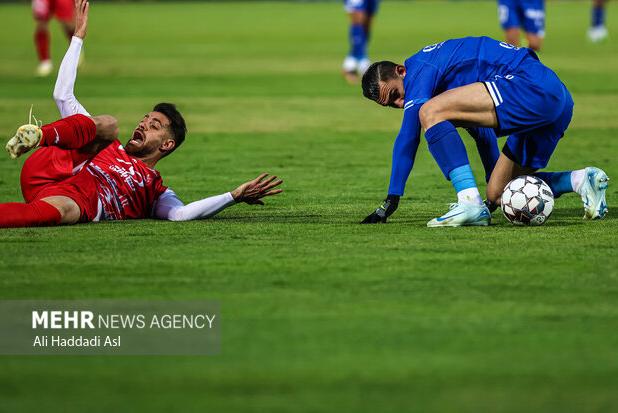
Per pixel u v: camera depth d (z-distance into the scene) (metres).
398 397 12.09
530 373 12.80
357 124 43.53
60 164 22.41
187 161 33.75
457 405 11.86
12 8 158.50
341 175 31.02
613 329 14.41
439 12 137.88
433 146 21.55
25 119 43.12
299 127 42.41
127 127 40.94
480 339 14.01
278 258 18.59
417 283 16.78
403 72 22.30
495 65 21.73
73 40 23.14
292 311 15.28
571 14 143.62
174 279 17.08
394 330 14.39
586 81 58.44
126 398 12.14
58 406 11.90
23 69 67.19
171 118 23.41
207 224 22.22
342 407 11.82
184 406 11.89
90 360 13.38
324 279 17.05
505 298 15.90
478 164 33.44
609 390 12.28
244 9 154.75
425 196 27.22
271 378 12.70
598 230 21.28
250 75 63.25
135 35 100.12
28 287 16.59
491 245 19.67
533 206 21.73
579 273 17.39
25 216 21.36
